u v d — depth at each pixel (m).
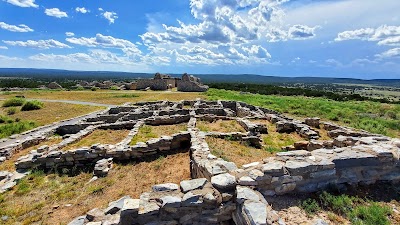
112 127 15.08
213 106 24.44
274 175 5.40
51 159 9.36
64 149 10.83
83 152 9.52
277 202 5.21
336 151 6.58
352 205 5.18
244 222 4.39
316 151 6.62
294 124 14.27
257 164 6.03
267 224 4.00
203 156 7.71
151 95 40.59
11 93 43.69
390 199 5.52
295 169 5.48
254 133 11.86
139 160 9.62
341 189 5.75
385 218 4.71
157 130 14.21
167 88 57.09
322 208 5.09
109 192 7.18
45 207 6.54
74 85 72.12
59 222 5.78
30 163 9.28
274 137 13.00
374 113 23.12
